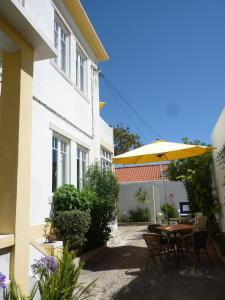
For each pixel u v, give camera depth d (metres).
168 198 19.86
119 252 10.26
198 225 9.72
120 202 20.53
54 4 9.87
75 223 8.31
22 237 4.90
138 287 6.58
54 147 9.61
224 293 5.96
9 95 5.24
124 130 36.91
